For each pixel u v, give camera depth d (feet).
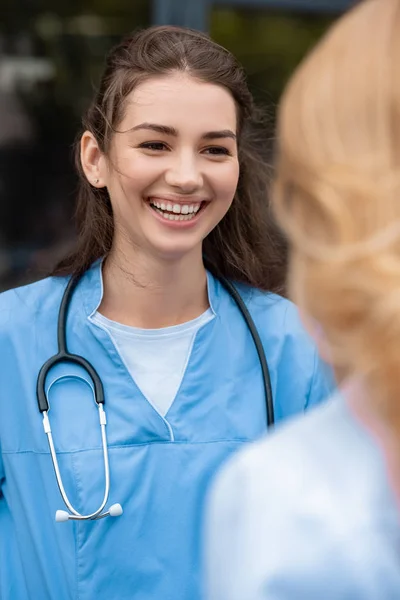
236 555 3.38
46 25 18.49
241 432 7.69
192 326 7.89
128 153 7.27
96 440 7.45
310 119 3.25
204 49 7.48
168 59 7.30
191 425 7.62
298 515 3.26
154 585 7.26
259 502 3.36
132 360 7.74
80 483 7.32
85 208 8.36
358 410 3.39
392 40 3.23
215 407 7.73
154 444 7.49
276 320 8.24
